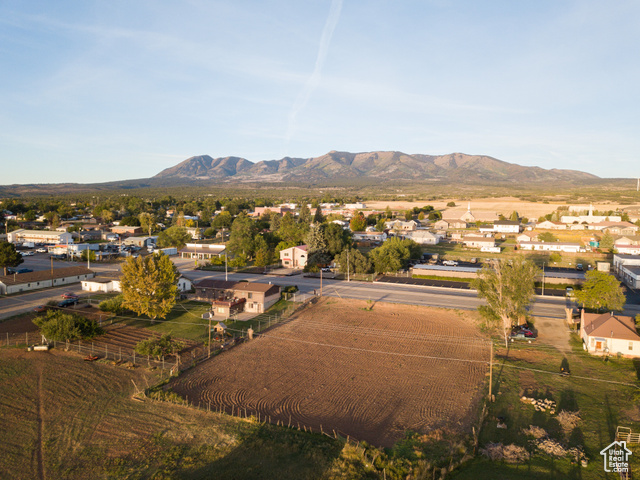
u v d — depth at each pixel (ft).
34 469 91.45
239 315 213.05
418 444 102.58
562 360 156.15
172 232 417.28
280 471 89.76
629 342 157.28
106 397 125.70
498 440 105.81
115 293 250.78
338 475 88.22
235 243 367.04
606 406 121.80
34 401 122.42
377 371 147.13
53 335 160.76
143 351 153.07
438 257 376.27
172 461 93.35
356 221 522.88
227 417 114.32
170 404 121.70
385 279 298.56
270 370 147.33
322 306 230.89
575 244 393.09
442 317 211.00
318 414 117.50
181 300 238.27
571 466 94.43
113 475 88.74
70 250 386.32
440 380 140.05
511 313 180.04
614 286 188.55
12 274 280.72
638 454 97.86
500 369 148.66
